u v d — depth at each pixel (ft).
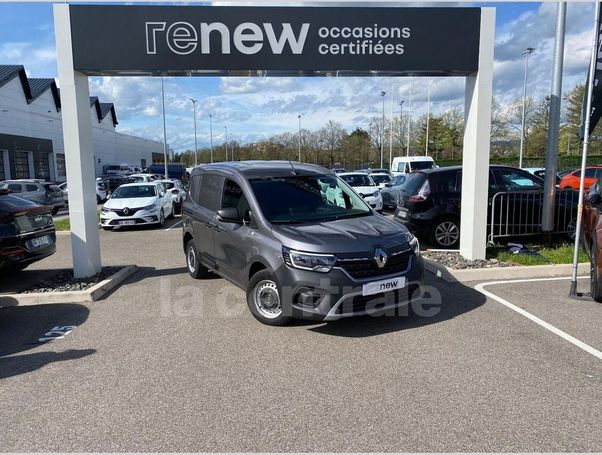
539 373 12.64
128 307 19.21
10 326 17.24
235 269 18.74
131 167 179.11
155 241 38.45
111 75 23.30
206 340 15.43
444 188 30.53
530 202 28.89
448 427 10.17
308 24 22.33
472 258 24.89
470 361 13.46
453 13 22.75
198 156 270.26
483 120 23.84
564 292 20.18
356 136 247.50
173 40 22.06
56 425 10.59
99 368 13.50
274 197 18.40
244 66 22.38
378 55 22.74
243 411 10.99
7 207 22.30
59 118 141.49
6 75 111.55
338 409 11.00
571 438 9.71
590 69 18.94
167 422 10.60
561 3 26.86
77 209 23.02
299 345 14.87
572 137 156.97
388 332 15.84
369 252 15.26
